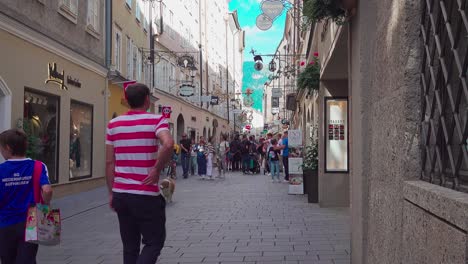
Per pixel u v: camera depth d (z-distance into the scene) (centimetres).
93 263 691
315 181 1322
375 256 466
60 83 1571
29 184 459
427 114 354
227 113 6850
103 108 2045
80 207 1301
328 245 780
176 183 2100
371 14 494
